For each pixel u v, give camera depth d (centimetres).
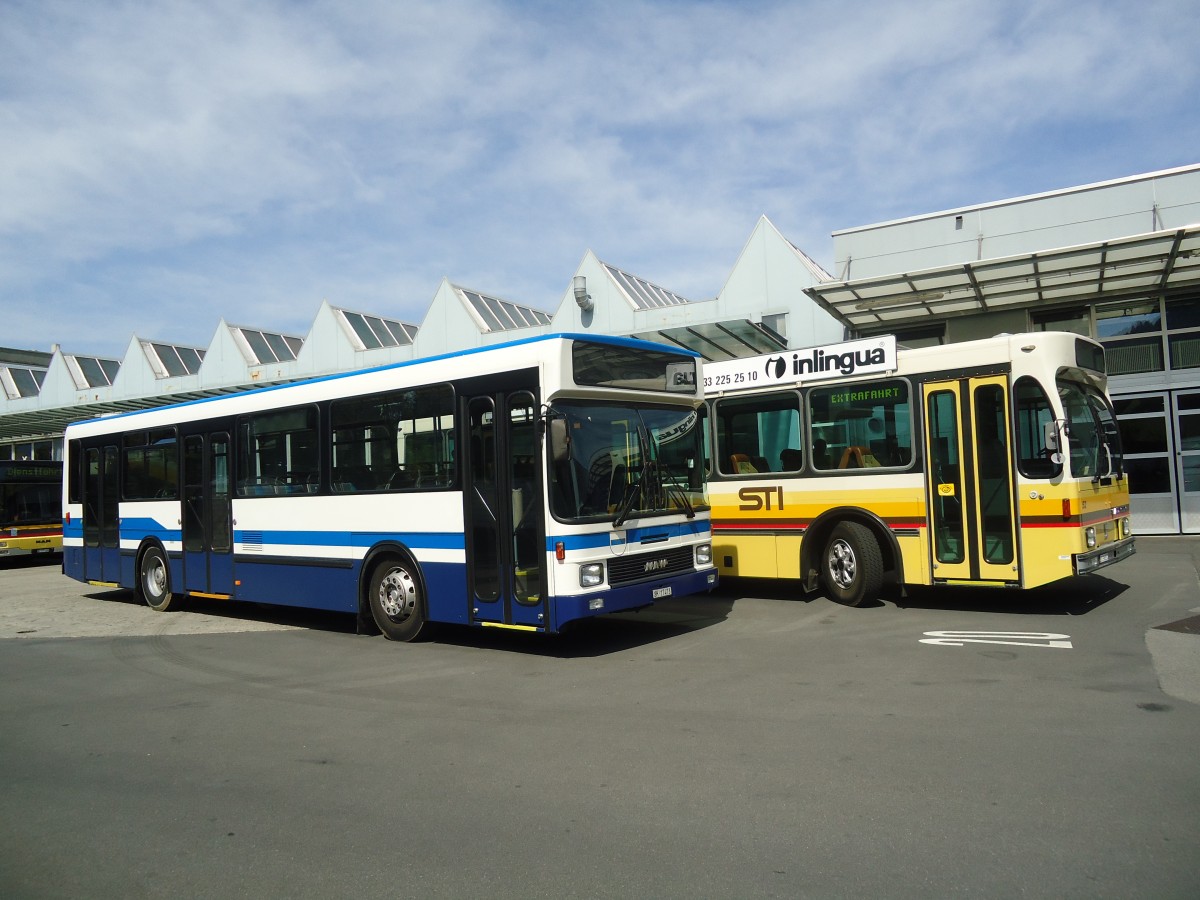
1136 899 348
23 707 769
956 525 1003
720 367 1212
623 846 422
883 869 383
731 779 505
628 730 612
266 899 386
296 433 1116
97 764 595
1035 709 614
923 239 1916
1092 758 510
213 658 959
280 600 1129
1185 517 1731
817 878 378
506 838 439
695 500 970
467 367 914
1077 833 411
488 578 891
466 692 749
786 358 1148
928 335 1938
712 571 981
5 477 2328
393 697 743
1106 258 1523
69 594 1656
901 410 1050
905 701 650
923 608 1052
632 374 916
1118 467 1071
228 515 1209
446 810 480
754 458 1184
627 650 897
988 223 1852
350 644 1003
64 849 452
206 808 502
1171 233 1365
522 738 606
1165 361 1752
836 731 585
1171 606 979
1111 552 988
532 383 854
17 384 3978
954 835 414
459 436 920
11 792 545
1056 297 1764
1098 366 1066
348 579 1045
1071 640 831
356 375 1041
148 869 423
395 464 991
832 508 1099
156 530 1341
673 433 959
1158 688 654
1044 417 952
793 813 451
